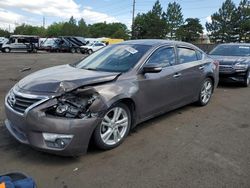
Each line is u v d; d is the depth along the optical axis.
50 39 44.91
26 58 24.80
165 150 4.58
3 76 11.89
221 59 10.29
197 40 90.81
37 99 4.04
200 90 6.91
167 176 3.82
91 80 4.32
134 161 4.21
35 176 3.78
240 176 3.84
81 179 3.73
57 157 4.27
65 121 3.90
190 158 4.33
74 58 26.56
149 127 5.58
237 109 7.06
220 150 4.62
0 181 2.25
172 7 86.25
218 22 78.94
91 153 4.41
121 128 4.74
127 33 107.94
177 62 6.06
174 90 5.85
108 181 3.69
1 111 6.40
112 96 4.35
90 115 4.09
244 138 5.14
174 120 6.04
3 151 4.41
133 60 5.17
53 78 4.44
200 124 5.84
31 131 4.00
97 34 118.19
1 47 35.38
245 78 10.15
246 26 74.31
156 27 79.19
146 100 5.11
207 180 3.74
